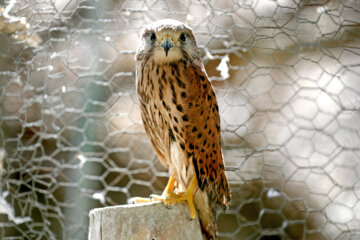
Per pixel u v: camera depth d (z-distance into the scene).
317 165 9.16
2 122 7.97
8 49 7.49
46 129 7.95
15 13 7.20
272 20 7.73
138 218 4.54
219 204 5.51
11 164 8.12
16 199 8.11
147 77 5.40
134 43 8.41
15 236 8.14
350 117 9.08
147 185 8.77
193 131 5.25
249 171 9.04
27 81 7.62
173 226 4.64
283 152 9.12
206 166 5.26
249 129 9.19
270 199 9.15
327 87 9.03
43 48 7.53
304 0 8.30
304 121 9.24
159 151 5.86
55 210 7.95
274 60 8.40
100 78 8.45
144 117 5.66
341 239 9.01
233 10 8.05
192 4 7.96
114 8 7.91
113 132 8.72
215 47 8.45
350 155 9.10
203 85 5.32
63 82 7.89
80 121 8.09
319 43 8.45
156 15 7.94
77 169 8.03
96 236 4.56
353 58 8.85
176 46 5.29
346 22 8.34
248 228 9.06
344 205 9.12
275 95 9.23
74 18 7.71
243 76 8.89
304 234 8.67
